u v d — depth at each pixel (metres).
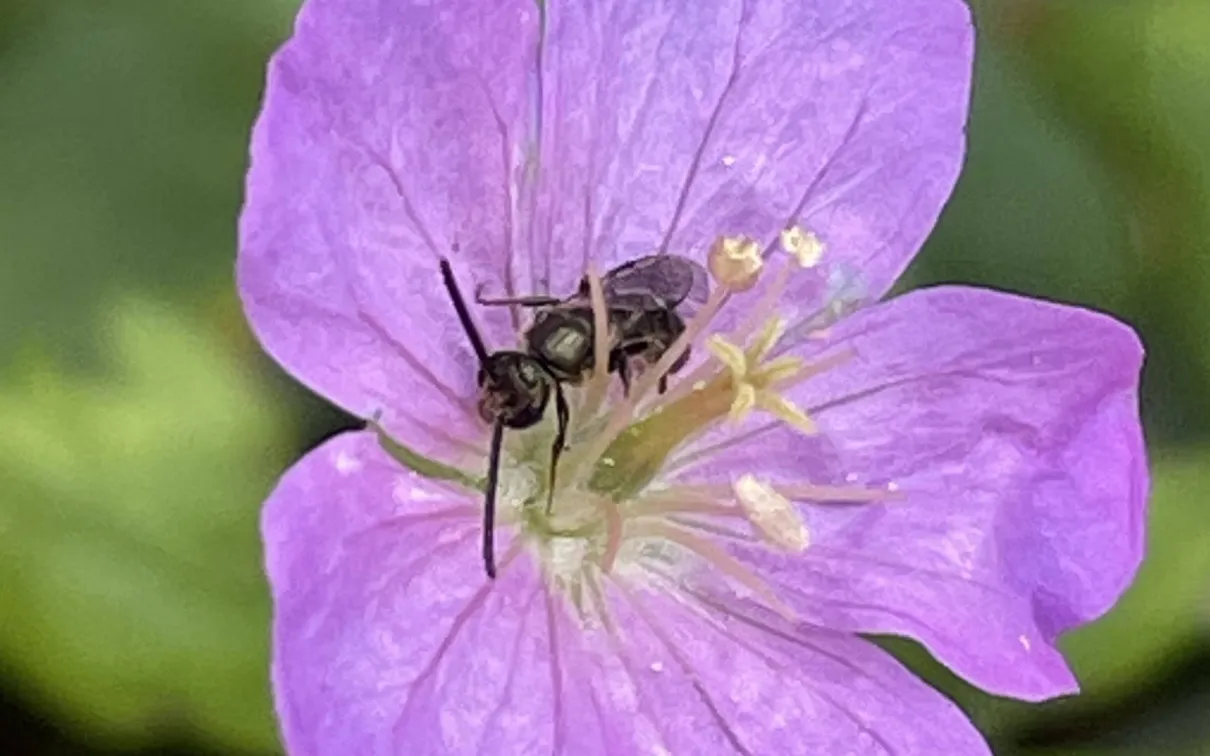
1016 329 0.11
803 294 0.11
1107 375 0.11
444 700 0.10
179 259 0.13
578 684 0.10
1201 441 0.13
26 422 0.12
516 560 0.11
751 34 0.11
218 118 0.13
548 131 0.11
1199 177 0.13
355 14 0.10
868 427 0.11
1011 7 0.14
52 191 0.13
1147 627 0.13
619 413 0.11
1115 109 0.14
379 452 0.10
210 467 0.12
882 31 0.11
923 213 0.11
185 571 0.12
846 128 0.11
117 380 0.12
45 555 0.12
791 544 0.11
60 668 0.12
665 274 0.11
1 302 0.13
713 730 0.10
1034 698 0.10
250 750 0.12
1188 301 0.13
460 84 0.10
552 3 0.10
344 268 0.10
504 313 0.11
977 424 0.11
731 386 0.11
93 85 0.13
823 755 0.10
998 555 0.11
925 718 0.10
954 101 0.11
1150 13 0.14
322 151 0.10
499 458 0.11
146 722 0.12
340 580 0.10
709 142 0.11
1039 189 0.13
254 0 0.13
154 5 0.13
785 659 0.11
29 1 0.13
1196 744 0.13
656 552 0.11
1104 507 0.11
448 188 0.10
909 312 0.11
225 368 0.12
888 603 0.11
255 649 0.12
